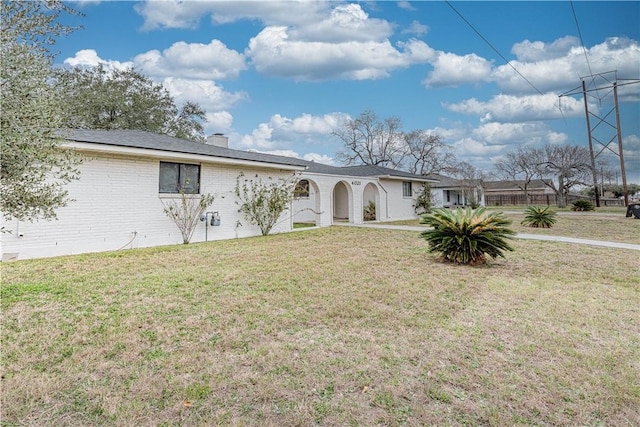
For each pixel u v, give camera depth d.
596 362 2.99
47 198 4.47
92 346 3.27
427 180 23.94
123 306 4.42
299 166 13.67
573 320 4.01
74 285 5.37
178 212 10.45
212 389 2.58
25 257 7.62
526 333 3.63
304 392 2.56
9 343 3.29
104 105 22.38
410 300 4.77
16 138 3.54
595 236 11.97
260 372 2.83
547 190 46.97
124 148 8.72
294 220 21.53
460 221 7.32
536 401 2.44
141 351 3.19
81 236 8.46
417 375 2.79
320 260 7.67
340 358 3.08
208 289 5.25
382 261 7.58
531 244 10.04
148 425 2.19
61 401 2.42
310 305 4.52
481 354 3.15
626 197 26.98
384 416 2.29
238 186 12.20
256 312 4.25
